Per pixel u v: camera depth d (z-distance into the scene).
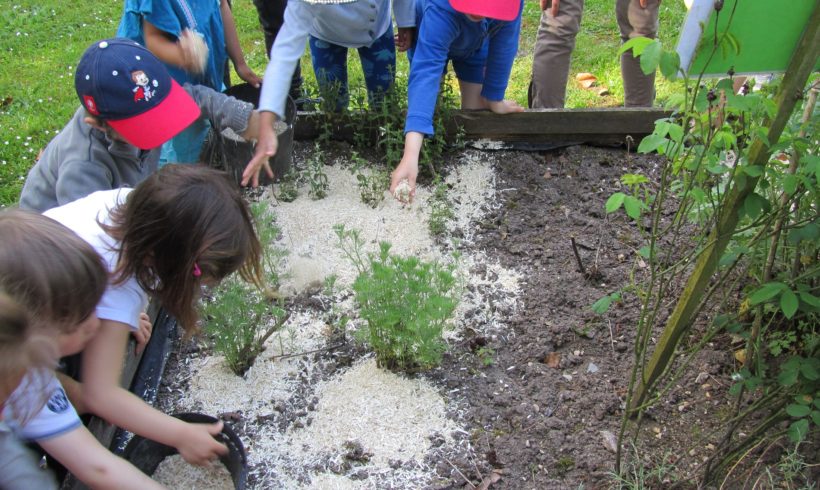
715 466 2.09
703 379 2.46
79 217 1.97
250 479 2.19
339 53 3.65
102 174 2.38
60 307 1.49
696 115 1.75
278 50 2.85
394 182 2.81
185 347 2.65
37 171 2.51
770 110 1.61
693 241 2.89
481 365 2.55
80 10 5.86
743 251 1.92
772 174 1.74
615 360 2.57
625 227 3.17
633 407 2.26
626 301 2.78
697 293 1.97
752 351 2.26
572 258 3.02
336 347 2.63
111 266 1.83
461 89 3.71
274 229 2.76
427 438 2.30
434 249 3.08
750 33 1.63
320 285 2.89
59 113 4.50
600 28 5.49
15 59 5.13
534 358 2.59
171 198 1.71
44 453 1.94
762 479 2.14
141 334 2.40
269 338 2.67
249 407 2.43
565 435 2.30
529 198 3.37
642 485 2.07
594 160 3.58
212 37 3.33
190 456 1.94
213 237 1.74
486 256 3.05
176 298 1.82
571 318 2.74
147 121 2.26
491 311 2.78
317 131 3.69
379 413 2.38
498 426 2.34
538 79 3.95
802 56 1.59
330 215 3.23
